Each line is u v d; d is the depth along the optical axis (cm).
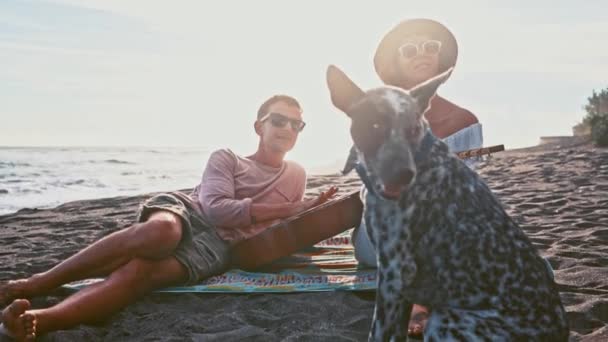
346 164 118
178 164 1431
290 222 174
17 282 158
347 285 170
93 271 160
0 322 147
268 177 195
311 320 150
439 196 103
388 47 156
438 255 103
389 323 105
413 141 100
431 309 108
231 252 182
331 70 105
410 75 152
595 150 702
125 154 2281
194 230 176
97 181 801
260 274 181
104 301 149
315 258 196
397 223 104
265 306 161
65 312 142
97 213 352
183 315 154
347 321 149
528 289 99
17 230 295
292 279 176
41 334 138
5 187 675
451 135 152
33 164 1244
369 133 99
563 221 266
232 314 154
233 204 179
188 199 182
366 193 109
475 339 96
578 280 176
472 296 101
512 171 518
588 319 146
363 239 172
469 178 107
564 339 100
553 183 413
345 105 105
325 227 173
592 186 382
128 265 157
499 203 109
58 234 275
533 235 238
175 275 167
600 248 212
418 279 106
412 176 94
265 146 195
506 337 96
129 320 152
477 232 102
